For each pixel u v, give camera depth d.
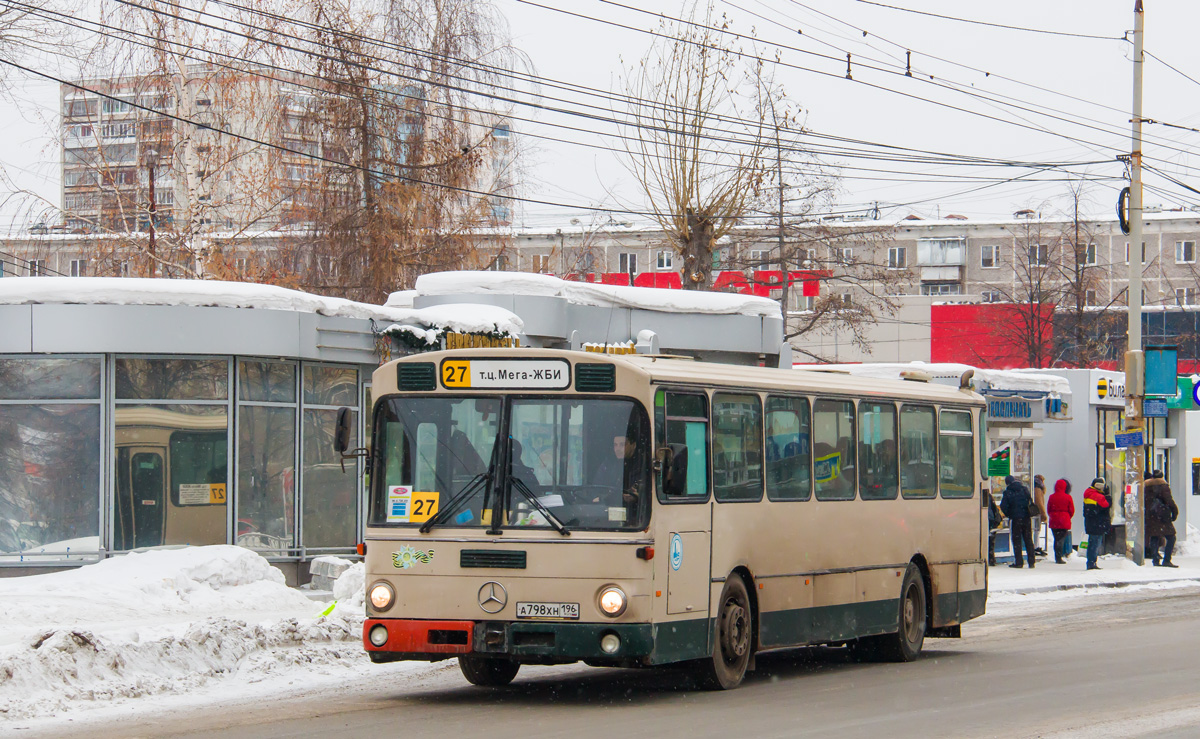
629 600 11.09
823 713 11.11
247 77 31.47
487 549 11.25
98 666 12.12
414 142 33.34
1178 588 27.42
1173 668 14.55
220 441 21.19
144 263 31.64
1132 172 31.03
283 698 12.02
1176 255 90.75
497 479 11.38
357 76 32.69
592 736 9.81
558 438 11.41
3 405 20.61
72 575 18.56
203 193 31.91
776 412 13.62
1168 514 31.81
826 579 14.34
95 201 32.28
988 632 19.47
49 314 20.30
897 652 15.74
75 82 30.50
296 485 21.97
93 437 20.62
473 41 33.56
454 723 10.48
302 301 21.62
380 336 22.92
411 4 33.25
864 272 59.88
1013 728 10.23
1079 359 62.69
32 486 20.59
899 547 15.86
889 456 15.84
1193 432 42.84
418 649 11.32
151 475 20.81
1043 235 86.88
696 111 39.44
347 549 22.78
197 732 10.04
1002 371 33.72
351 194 32.84
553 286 26.33
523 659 11.38
